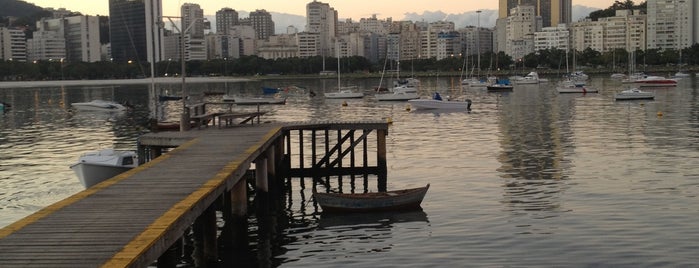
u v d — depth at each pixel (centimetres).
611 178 4119
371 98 13512
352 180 4356
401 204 3412
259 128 4369
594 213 3231
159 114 8981
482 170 4525
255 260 2670
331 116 9525
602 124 7469
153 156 3878
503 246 2733
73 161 5309
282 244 2889
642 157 4931
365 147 4603
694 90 14025
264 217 3391
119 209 2158
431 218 3225
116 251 1738
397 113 9650
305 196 3903
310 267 2564
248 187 4100
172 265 2312
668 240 2761
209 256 2569
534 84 18275
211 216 2550
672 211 3238
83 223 1997
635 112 8938
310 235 3016
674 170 4347
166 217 2022
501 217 3200
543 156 5094
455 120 8288
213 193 2453
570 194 3678
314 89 18238
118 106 11244
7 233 1900
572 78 19312
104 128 8181
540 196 3644
